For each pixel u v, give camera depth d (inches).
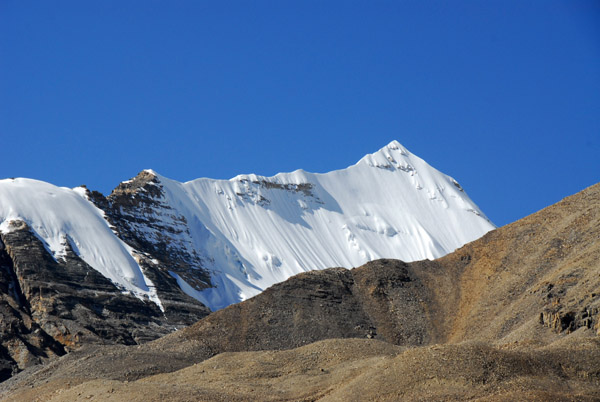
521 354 5098.4
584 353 5118.1
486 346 5152.6
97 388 5920.3
